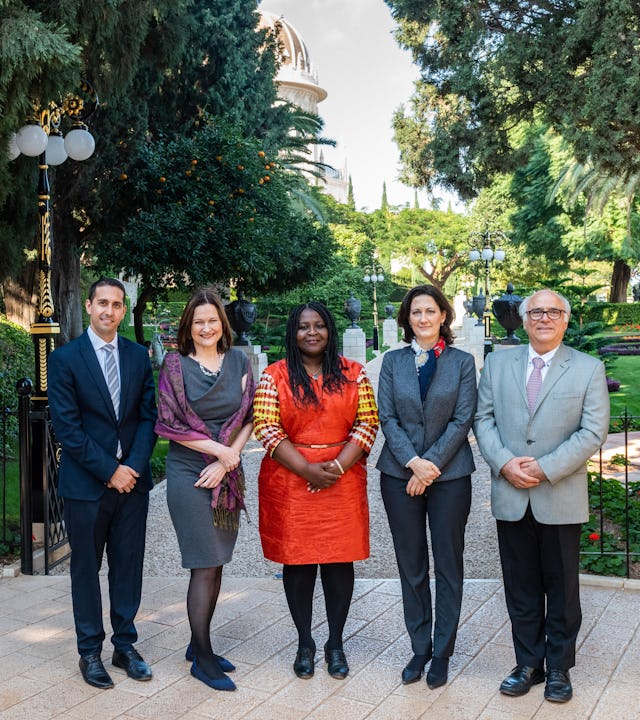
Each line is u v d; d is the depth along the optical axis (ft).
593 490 21.27
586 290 59.36
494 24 34.60
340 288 113.70
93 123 38.22
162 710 10.03
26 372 31.89
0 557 17.35
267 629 12.77
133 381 11.37
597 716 9.72
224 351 11.46
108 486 10.98
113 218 43.16
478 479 25.50
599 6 28.68
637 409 43.62
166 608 13.79
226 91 50.24
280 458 10.71
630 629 12.50
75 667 11.40
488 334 60.44
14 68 16.37
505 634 12.45
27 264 39.14
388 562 17.48
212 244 41.09
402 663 11.42
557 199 99.81
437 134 37.58
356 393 11.03
